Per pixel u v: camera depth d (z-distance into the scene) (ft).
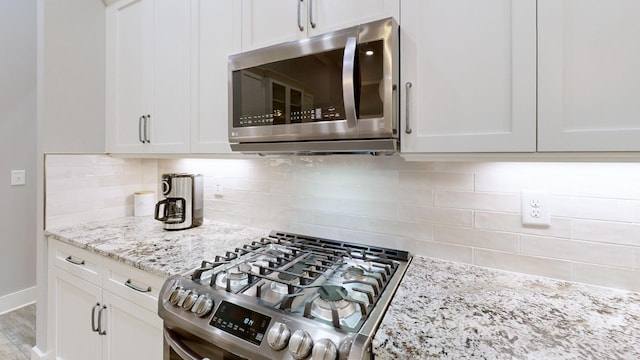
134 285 3.76
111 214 6.02
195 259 3.80
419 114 2.95
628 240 2.97
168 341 3.02
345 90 2.89
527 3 2.50
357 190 4.36
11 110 7.46
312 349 2.18
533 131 2.50
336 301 2.63
